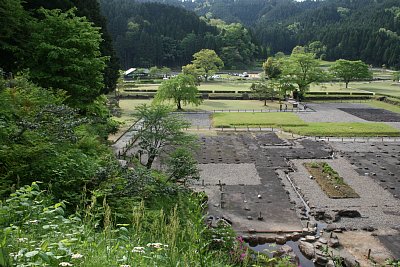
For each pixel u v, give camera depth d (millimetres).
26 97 15734
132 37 131875
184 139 28250
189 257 7758
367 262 18594
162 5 163250
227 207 25172
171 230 8102
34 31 28312
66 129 13195
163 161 24844
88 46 28828
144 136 27672
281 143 43375
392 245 20406
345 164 35719
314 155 38594
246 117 58094
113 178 12688
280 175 32469
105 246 6773
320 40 175250
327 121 56219
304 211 24812
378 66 150875
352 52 155500
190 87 64812
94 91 30562
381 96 80250
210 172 32688
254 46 153625
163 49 137625
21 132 11922
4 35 26812
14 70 28375
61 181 11273
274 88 83250
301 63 78625
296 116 59781
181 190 16328
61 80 27125
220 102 75812
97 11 41844
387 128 50250
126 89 86125
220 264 9734
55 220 8125
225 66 142875
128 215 11156
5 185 9945
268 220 23297
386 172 33250
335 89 95188
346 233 21828
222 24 175375
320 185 29734
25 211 7395
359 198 27219
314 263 18797
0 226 6707
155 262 7086
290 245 20609
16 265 5117
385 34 151500
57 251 5965
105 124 30281
